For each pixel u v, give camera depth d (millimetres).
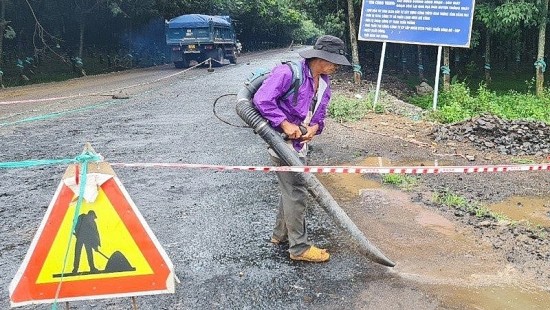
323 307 3230
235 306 3262
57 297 2516
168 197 5535
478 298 3330
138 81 19453
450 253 4016
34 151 7805
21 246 4336
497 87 19500
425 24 11500
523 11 15289
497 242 4219
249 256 4020
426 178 6188
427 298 3322
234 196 5539
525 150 7777
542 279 3584
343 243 4254
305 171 3438
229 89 15203
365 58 24797
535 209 5129
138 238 2561
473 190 5746
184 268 3816
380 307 3221
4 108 12742
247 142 8109
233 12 44781
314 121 3752
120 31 33062
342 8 21688
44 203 5445
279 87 3504
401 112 11250
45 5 26484
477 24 18328
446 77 14648
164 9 33500
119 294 2592
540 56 15281
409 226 4605
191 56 26031
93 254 2531
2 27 22359
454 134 8680
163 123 9945
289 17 60812
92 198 2488
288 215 3818
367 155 7477
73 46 30516
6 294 3500
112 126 9758
